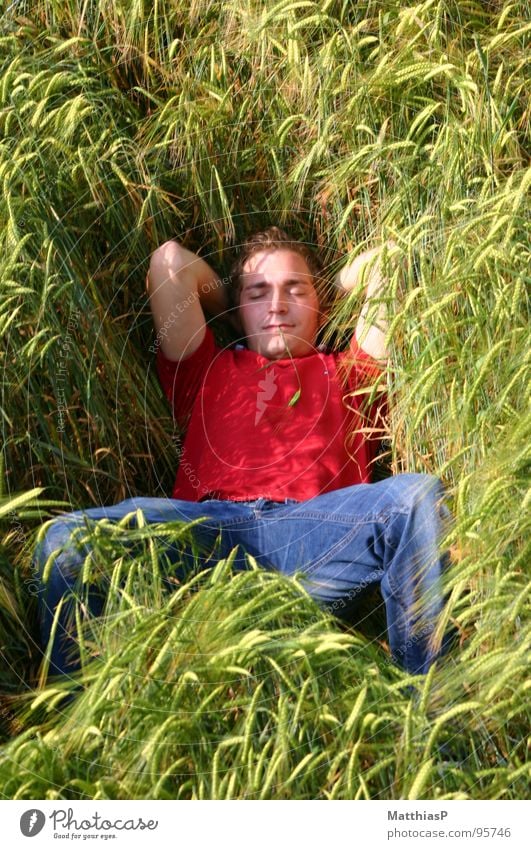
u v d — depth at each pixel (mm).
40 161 2316
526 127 2572
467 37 2670
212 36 2689
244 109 2607
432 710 1755
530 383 1946
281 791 1628
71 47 2572
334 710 1739
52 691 1712
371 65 2582
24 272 2170
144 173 2477
